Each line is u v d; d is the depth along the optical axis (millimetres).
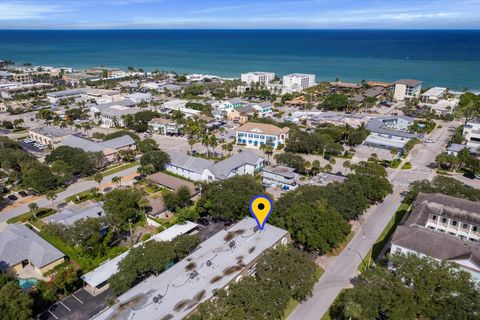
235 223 88938
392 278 57750
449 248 64938
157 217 94312
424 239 67750
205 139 144000
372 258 76938
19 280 67188
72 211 93312
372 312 53406
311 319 60406
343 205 85250
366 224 91000
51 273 72250
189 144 154375
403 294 53719
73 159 122125
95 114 194625
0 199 100375
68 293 66688
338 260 76438
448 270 57844
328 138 149375
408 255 61250
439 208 82062
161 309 54562
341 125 177875
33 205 93125
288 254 65312
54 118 198625
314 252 79125
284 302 57375
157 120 180250
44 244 77750
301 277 61000
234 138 168000
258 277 61906
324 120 187750
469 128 155750
